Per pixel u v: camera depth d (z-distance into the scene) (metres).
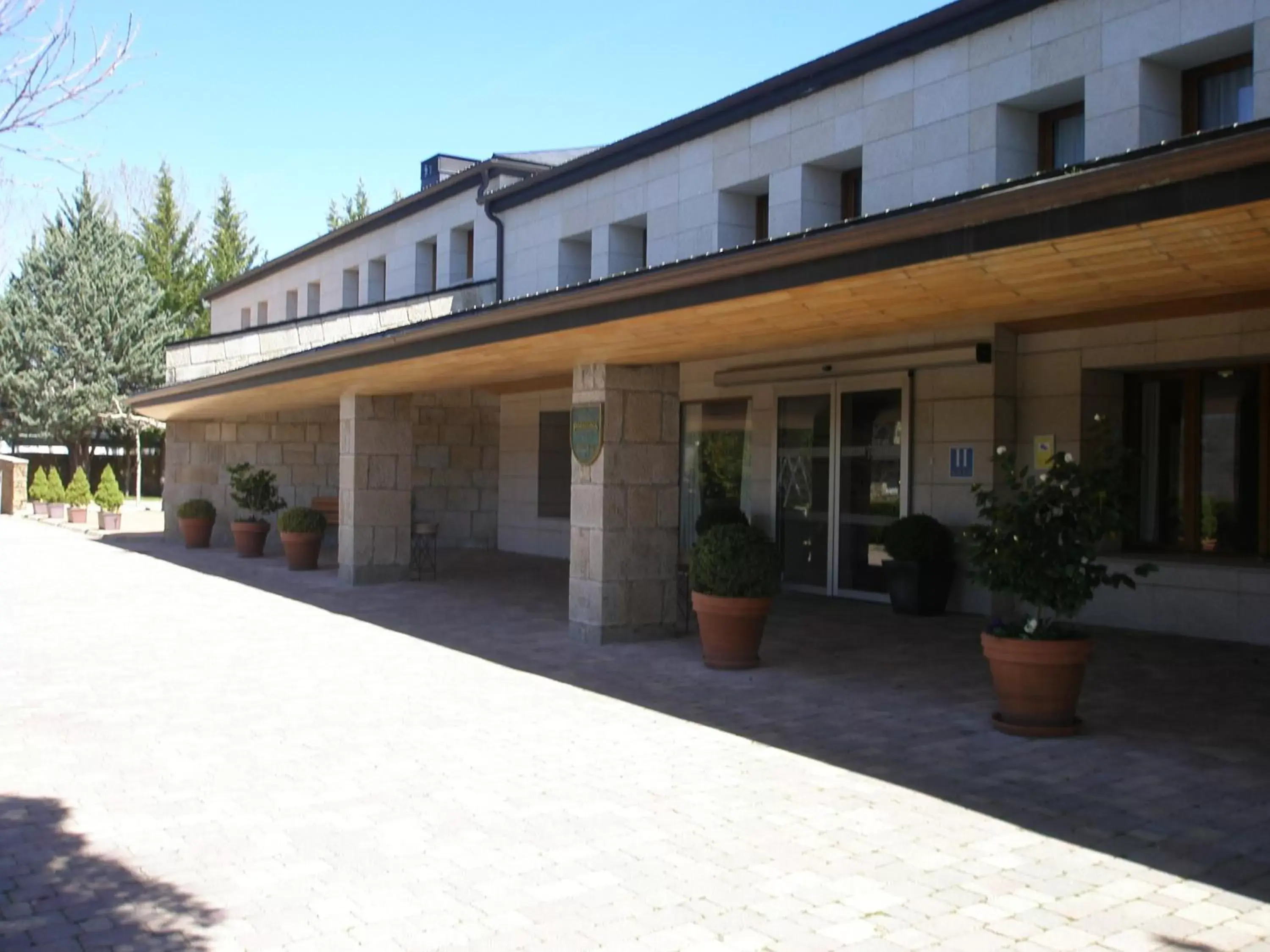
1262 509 11.02
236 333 21.59
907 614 12.62
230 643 11.05
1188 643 10.52
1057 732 7.20
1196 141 4.68
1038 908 4.50
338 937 4.23
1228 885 4.74
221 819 5.62
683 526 17.05
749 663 9.57
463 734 7.36
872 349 13.23
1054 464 7.20
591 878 4.83
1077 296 7.06
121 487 49.12
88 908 4.52
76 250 44.09
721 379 15.58
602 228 17.94
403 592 15.24
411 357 11.31
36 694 8.62
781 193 14.52
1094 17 10.94
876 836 5.36
